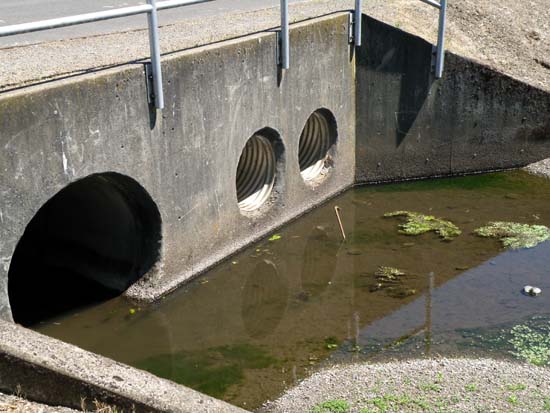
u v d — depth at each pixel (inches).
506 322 393.4
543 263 461.1
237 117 450.0
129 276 419.5
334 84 545.0
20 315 398.6
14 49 429.4
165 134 396.2
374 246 491.5
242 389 338.6
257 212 494.9
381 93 576.1
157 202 398.3
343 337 385.7
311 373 350.9
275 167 506.3
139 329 395.9
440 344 373.7
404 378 339.9
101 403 221.8
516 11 738.2
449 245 489.1
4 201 318.3
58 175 339.6
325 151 569.0
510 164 619.2
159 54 375.9
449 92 586.9
